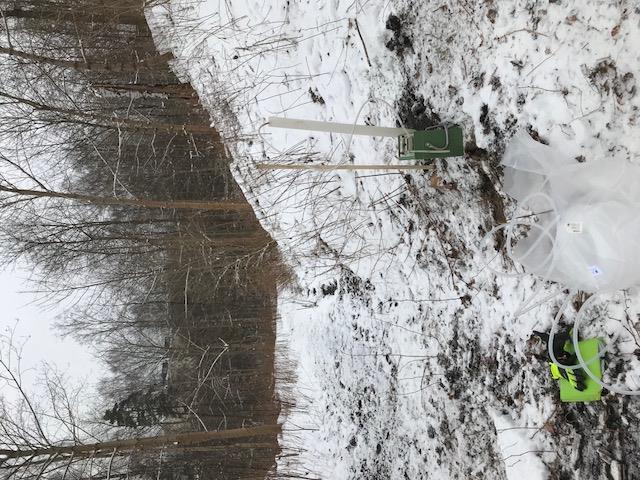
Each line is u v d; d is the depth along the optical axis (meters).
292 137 5.10
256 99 5.50
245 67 5.66
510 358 2.93
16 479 5.08
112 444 5.42
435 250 3.55
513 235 2.84
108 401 9.09
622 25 2.21
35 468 5.43
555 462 2.60
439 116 3.27
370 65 3.86
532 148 2.53
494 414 2.99
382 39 3.69
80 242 6.59
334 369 5.00
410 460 3.83
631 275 2.01
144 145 7.27
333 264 4.97
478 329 3.21
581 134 2.39
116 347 9.05
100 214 7.31
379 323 4.32
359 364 4.60
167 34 6.95
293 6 4.79
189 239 6.71
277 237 5.82
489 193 3.03
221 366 7.79
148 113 7.23
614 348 2.28
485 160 2.95
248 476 6.70
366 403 4.47
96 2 6.84
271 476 5.98
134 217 7.45
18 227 6.41
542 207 2.49
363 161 4.18
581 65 2.38
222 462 7.15
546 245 2.41
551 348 2.23
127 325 8.57
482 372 3.16
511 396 2.91
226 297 7.54
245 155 6.00
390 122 3.76
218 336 7.78
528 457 2.72
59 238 6.62
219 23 5.95
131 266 7.46
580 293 2.45
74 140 6.50
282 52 5.00
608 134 2.29
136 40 7.34
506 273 2.94
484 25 2.88
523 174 2.63
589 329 2.39
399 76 3.60
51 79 5.76
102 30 7.11
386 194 3.96
